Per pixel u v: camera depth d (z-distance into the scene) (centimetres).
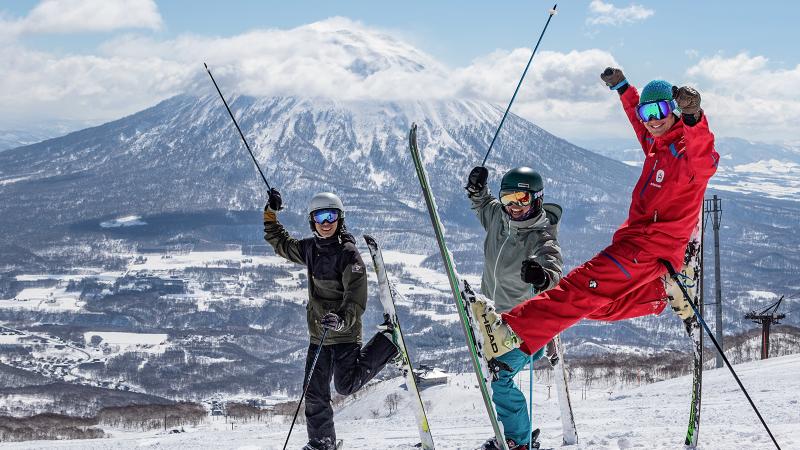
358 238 518
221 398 19300
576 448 515
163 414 7225
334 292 504
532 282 396
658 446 478
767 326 3725
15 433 5456
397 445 711
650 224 394
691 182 388
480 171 514
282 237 528
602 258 392
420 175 369
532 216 483
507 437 429
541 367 5228
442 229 372
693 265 405
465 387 4822
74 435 5269
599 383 4594
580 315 389
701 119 367
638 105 401
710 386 1658
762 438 479
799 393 1207
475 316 377
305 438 971
